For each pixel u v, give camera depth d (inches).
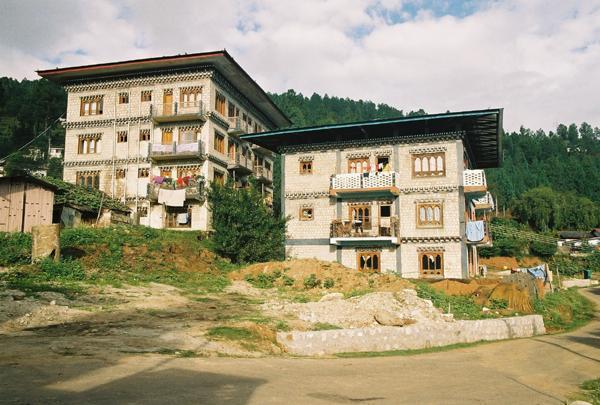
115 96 1734.7
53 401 297.1
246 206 1305.4
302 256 1355.8
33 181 1163.3
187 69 1667.1
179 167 1674.5
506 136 6481.3
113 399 310.0
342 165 1358.3
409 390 408.5
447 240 1230.3
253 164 2057.1
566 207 3779.5
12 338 484.4
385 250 1282.0
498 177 4559.5
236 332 565.9
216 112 1707.7
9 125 4097.0
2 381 333.4
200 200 1606.8
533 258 2768.2
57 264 833.5
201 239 1460.4
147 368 400.8
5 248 892.6
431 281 1160.8
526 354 633.6
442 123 1261.1
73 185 1469.0
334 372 460.4
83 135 1747.0
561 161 5753.0
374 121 1262.3
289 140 1409.9
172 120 1669.5
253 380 393.7
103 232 1139.9
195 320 637.3
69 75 1738.4
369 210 1320.1
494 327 759.1
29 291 692.7
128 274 936.3
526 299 976.9
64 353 433.4
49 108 3850.9
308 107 6102.4
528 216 3713.1
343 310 753.6
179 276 1021.8
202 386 360.5
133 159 1686.8
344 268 1138.0
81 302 682.8
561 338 788.6
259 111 2150.6
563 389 460.8
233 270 1166.3
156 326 580.4
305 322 689.0
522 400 402.3
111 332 534.0
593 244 3085.6
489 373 509.4
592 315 1206.3
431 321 743.7
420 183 1273.4
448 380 461.1
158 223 1636.3
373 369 491.8
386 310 753.0
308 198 1376.7
